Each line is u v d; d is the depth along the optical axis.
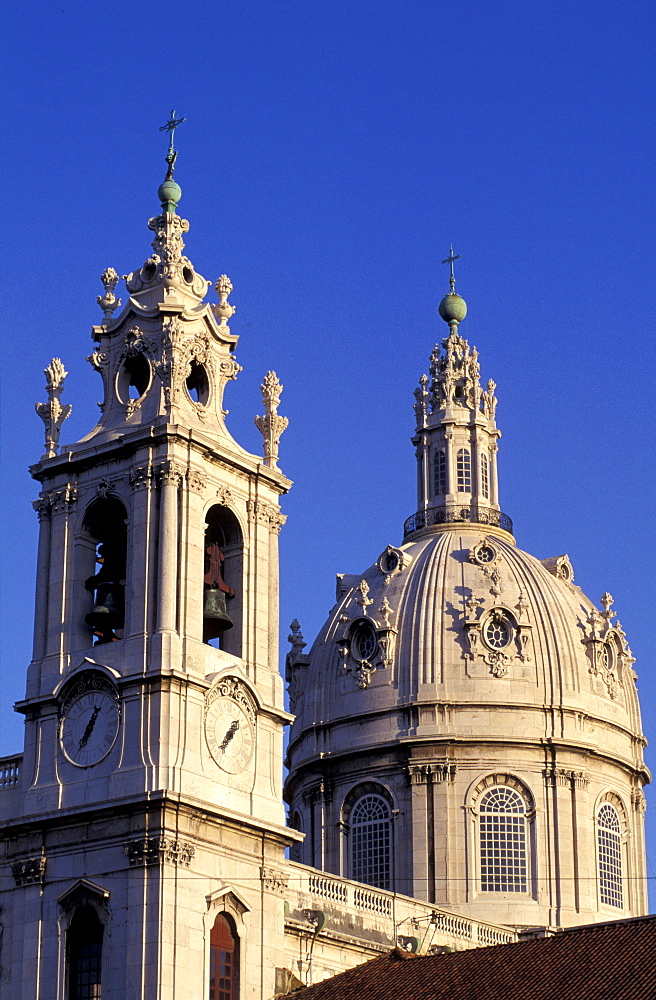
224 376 76.88
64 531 74.31
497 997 64.56
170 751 68.50
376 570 111.88
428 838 102.19
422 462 117.94
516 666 105.75
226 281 78.38
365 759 105.56
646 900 107.81
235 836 70.31
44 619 73.75
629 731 109.19
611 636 109.94
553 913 100.88
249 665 73.44
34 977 68.81
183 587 70.94
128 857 67.75
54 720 71.81
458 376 119.88
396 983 68.50
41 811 70.38
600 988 62.91
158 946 66.00
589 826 104.12
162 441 72.38
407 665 106.25
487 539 111.12
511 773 103.38
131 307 75.81
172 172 78.94
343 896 81.06
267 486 76.44
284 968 71.25
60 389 77.06
